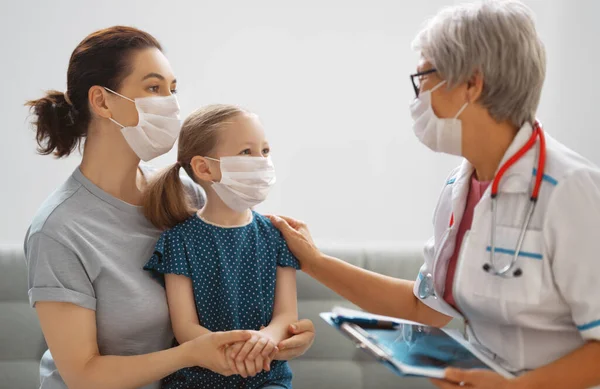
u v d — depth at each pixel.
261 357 1.50
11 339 2.13
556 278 1.32
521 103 1.38
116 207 1.62
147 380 1.49
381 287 1.78
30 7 2.63
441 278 1.52
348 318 1.52
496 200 1.40
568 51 2.73
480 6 1.39
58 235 1.50
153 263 1.60
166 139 1.61
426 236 2.82
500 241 1.38
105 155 1.62
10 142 2.68
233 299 1.65
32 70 2.66
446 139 1.44
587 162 1.39
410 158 2.79
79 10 2.65
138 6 2.67
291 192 2.79
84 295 1.50
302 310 2.23
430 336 1.49
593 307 1.28
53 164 2.71
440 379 1.33
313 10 2.71
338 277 1.79
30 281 1.54
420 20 2.73
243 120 1.66
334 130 2.77
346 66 2.74
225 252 1.67
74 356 1.49
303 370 2.19
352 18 2.72
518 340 1.42
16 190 2.70
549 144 1.42
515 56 1.34
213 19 2.70
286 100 2.75
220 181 1.65
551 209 1.31
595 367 1.29
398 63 2.75
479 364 1.34
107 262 1.55
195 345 1.49
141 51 1.58
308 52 2.73
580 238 1.28
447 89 1.38
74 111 1.61
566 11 2.72
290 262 1.74
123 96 1.57
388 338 1.45
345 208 2.80
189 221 1.69
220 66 2.72
